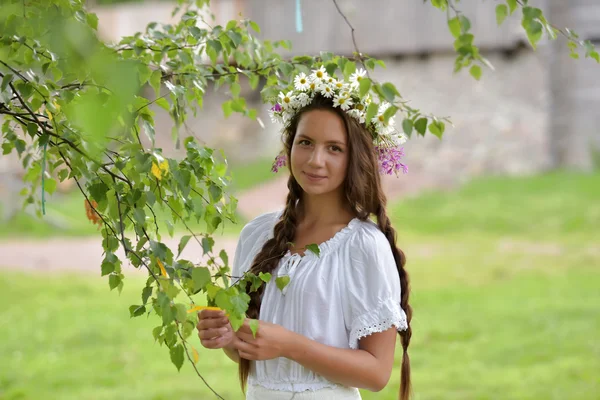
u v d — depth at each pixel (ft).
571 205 37.70
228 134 49.65
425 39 47.73
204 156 5.40
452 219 37.50
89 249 33.63
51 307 23.75
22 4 4.85
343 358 5.47
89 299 24.91
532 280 26.53
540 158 46.09
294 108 6.04
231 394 15.71
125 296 25.34
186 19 6.98
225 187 5.68
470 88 47.34
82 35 3.32
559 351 18.37
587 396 15.14
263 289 5.97
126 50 6.55
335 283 5.73
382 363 5.60
